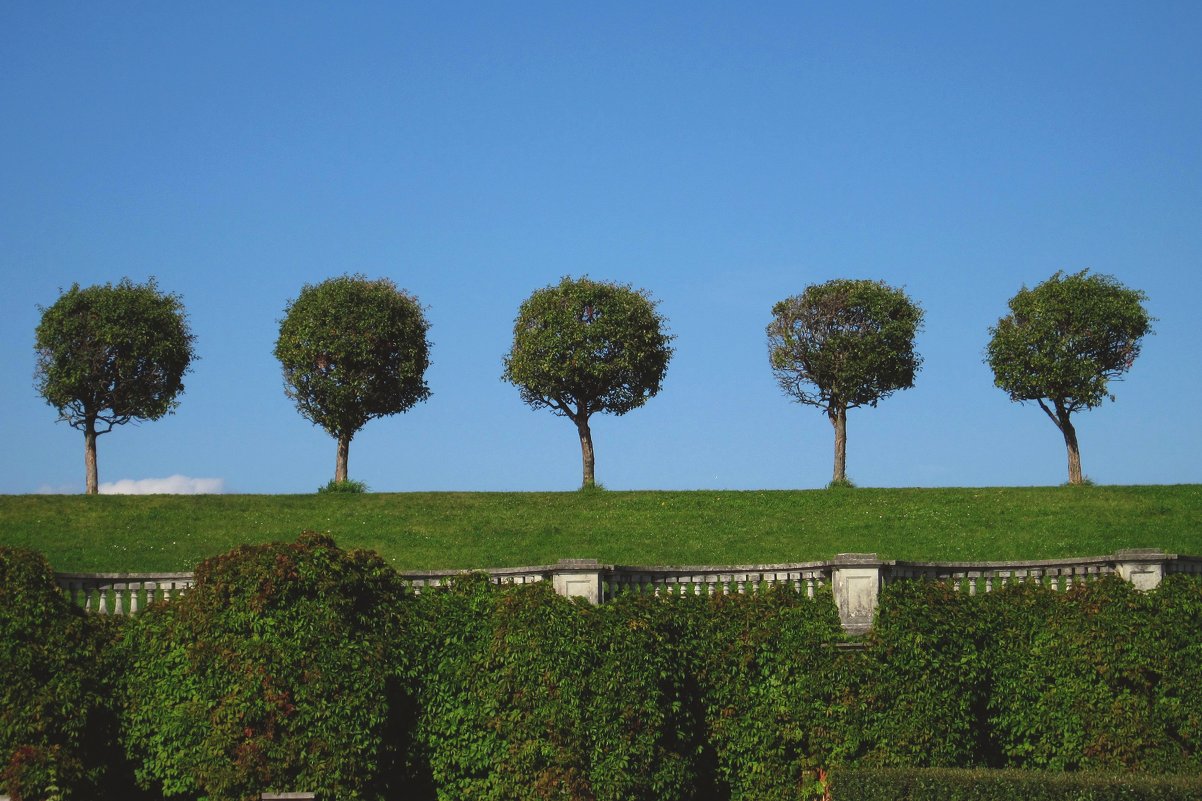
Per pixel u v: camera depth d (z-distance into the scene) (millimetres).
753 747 21266
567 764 19922
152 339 53906
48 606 19969
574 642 20375
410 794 20734
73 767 18984
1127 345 51781
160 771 19703
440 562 32688
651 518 39188
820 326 55812
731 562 32594
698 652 21484
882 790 18984
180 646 19953
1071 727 21172
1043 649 21703
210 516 39000
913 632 21281
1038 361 51531
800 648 21406
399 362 54312
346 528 37344
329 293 54031
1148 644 21156
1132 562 24422
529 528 37469
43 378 53312
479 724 20547
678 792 20438
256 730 19359
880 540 34969
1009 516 38219
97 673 19969
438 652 20922
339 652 19656
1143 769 20562
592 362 52844
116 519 38156
